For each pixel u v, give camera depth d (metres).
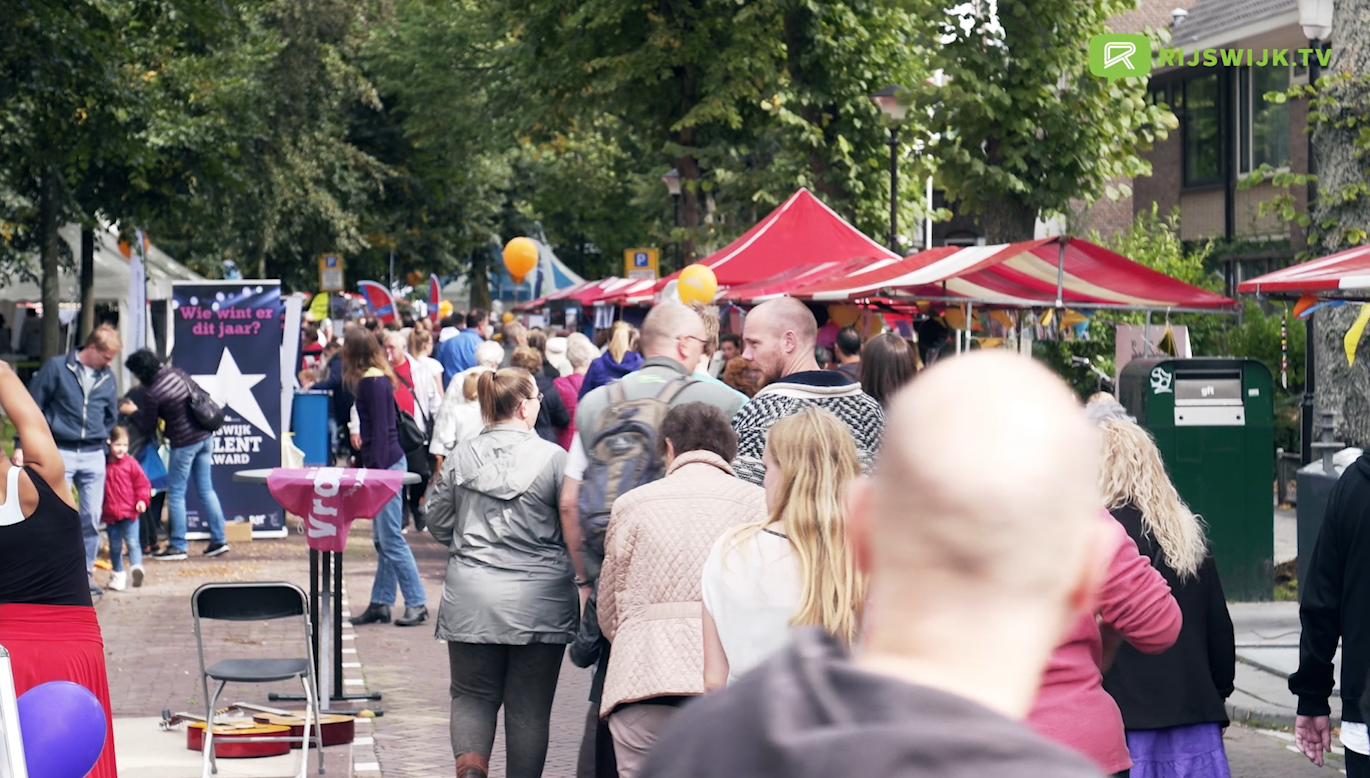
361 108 45.72
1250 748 7.89
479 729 6.26
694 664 4.71
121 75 20.94
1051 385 1.34
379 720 8.49
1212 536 11.46
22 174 23.58
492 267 52.28
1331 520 4.45
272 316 15.98
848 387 5.67
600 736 5.61
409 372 16.56
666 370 5.84
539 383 12.87
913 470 1.30
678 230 26.91
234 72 28.77
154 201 27.70
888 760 1.21
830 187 25.67
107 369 12.17
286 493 8.16
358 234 40.12
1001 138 18.44
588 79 28.25
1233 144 28.61
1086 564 1.34
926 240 29.98
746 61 25.34
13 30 18.30
